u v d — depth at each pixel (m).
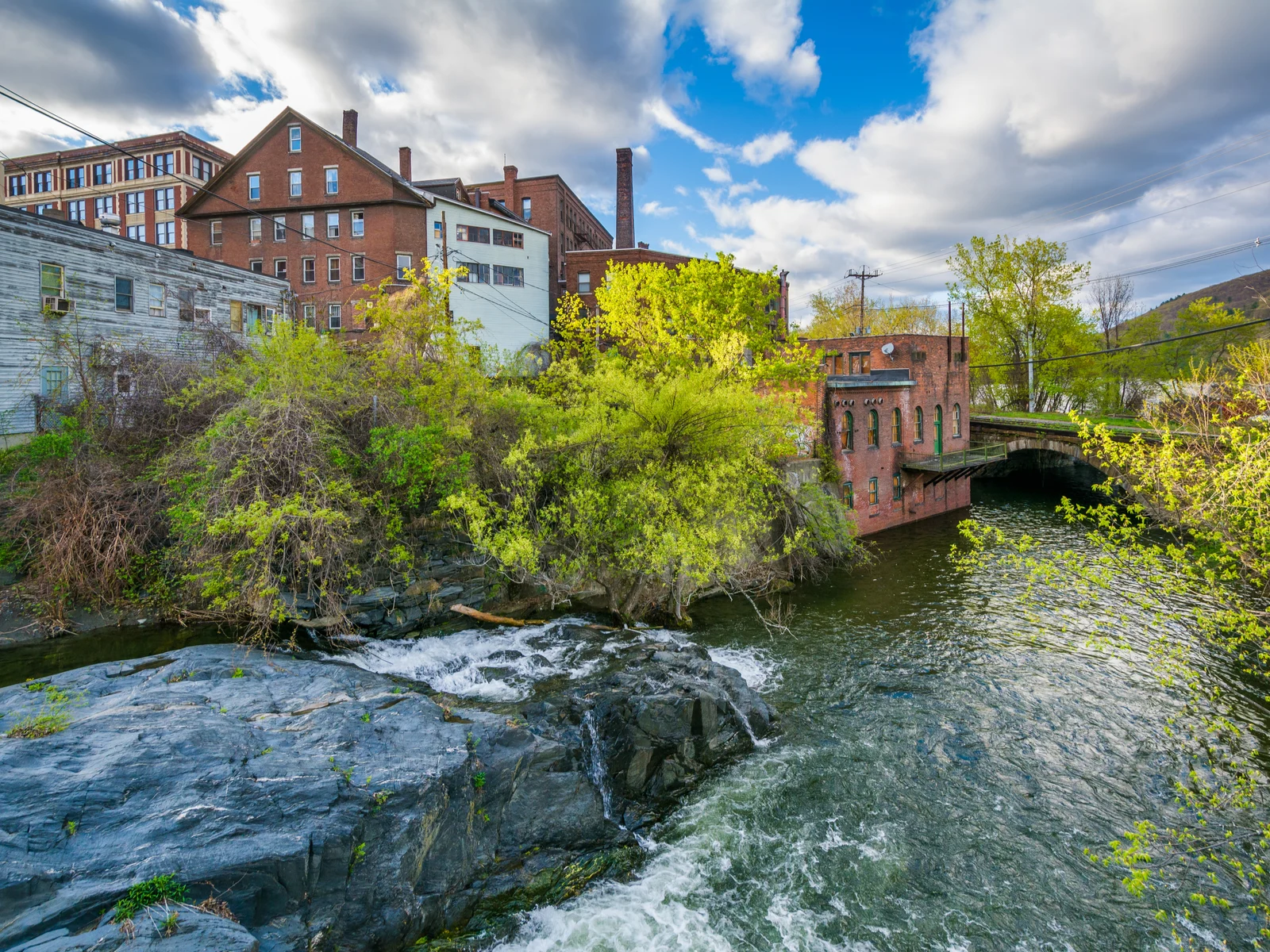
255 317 27.44
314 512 11.87
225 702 8.83
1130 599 9.37
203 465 12.67
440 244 34.84
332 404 14.12
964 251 45.25
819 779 10.62
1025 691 13.79
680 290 23.92
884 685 14.02
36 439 15.02
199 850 5.95
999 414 44.34
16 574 13.18
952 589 20.75
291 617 12.15
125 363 15.85
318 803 6.81
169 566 13.42
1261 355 11.27
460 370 15.79
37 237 19.19
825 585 21.20
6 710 8.09
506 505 15.08
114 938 5.01
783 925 7.78
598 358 19.67
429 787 7.45
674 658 13.03
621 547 15.49
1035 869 8.80
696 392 16.08
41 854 5.56
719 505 16.25
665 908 7.96
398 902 6.89
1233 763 11.09
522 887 8.03
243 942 5.21
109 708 8.32
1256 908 7.70
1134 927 7.90
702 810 9.80
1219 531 8.33
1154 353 40.97
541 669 12.53
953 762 11.17
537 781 8.89
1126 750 11.58
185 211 35.25
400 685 11.09
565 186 45.47
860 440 27.89
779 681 14.10
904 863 8.84
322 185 34.09
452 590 14.41
